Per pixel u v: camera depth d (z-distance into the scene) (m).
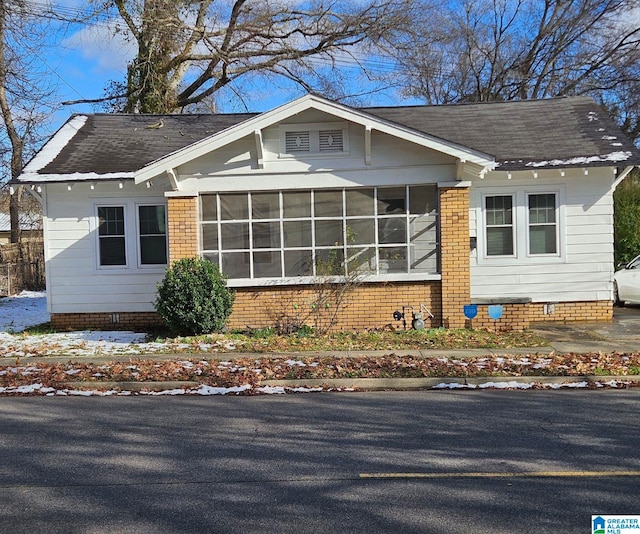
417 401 7.98
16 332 14.16
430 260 13.37
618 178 14.12
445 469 5.25
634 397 7.96
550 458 5.50
